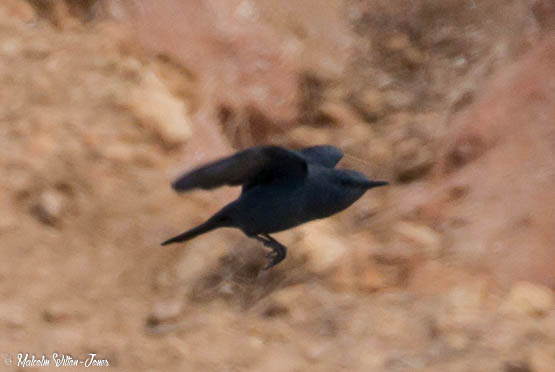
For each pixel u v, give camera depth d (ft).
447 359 36.14
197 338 38.45
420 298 41.01
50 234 43.21
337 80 62.85
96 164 46.73
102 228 44.34
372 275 42.63
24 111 47.96
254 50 58.54
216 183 27.63
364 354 37.01
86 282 41.63
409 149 57.31
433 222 48.21
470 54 64.08
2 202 43.45
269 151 27.40
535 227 43.98
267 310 40.50
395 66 65.10
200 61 56.03
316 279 42.14
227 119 56.29
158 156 48.98
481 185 48.21
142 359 36.73
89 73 51.06
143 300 41.47
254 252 43.27
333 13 66.59
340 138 59.41
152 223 45.11
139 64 52.85
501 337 37.09
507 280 42.16
